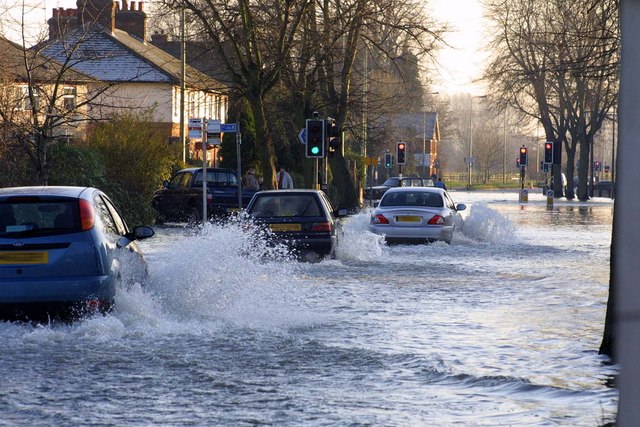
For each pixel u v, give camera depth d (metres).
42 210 24.42
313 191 45.53
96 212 25.03
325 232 44.25
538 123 174.00
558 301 31.81
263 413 16.20
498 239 61.12
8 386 18.30
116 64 146.00
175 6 77.69
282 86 100.38
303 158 101.69
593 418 15.84
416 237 54.75
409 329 25.47
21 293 23.52
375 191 156.38
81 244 24.05
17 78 51.47
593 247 58.19
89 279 23.83
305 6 78.62
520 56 138.38
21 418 15.87
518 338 24.09
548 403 17.03
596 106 159.38
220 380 18.91
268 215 44.56
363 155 147.38
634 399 9.08
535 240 64.62
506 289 35.34
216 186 83.25
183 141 107.12
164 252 49.88
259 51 82.12
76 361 20.64
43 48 50.69
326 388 18.23
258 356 21.41
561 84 158.00
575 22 62.97
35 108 49.22
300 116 99.19
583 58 48.81
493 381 18.83
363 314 28.31
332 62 96.62
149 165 79.38
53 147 58.88
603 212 116.94
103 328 23.59
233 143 115.25
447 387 18.34
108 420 15.73
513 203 150.12
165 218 82.62
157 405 16.80
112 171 77.88
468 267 44.16
